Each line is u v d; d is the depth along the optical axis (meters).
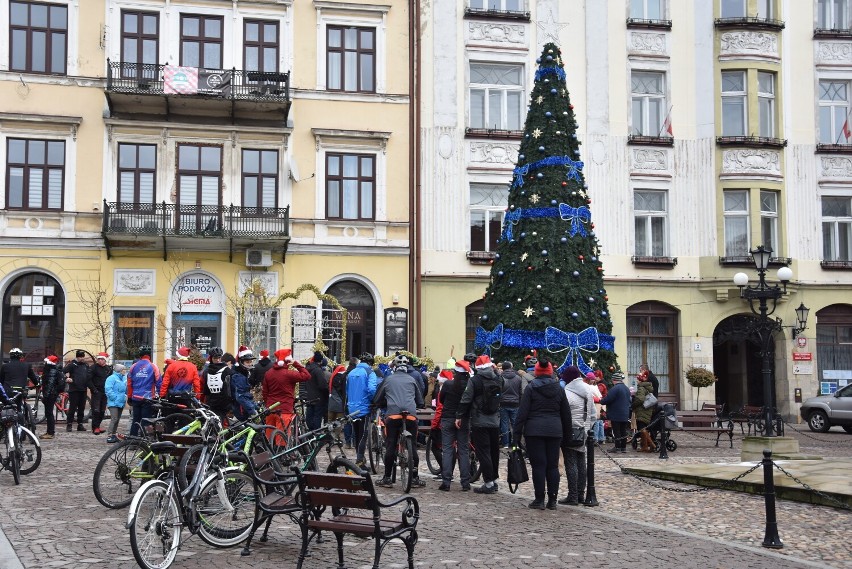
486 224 32.03
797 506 12.73
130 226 28.80
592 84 32.88
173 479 8.67
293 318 29.94
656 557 9.09
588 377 17.22
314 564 8.60
